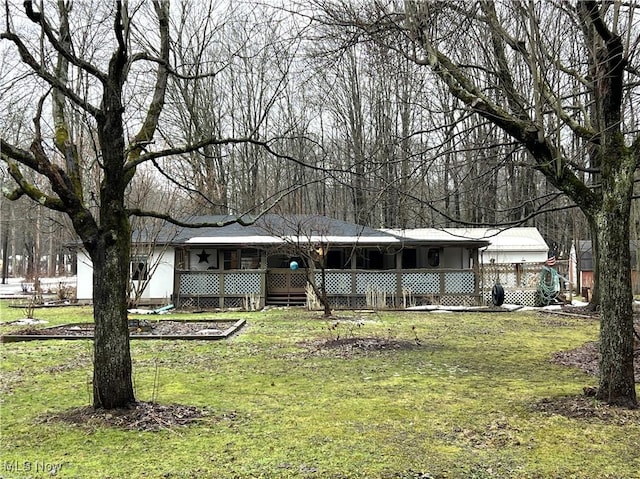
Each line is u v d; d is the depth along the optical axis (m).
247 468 4.72
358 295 22.53
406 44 6.96
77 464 4.80
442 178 9.84
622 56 6.17
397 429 5.84
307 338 13.18
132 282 20.81
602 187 6.37
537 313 20.06
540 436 5.52
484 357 10.53
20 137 7.35
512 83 6.83
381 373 8.95
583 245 31.34
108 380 6.28
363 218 9.59
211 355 10.78
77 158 6.49
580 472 4.59
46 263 63.59
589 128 7.25
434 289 22.70
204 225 6.89
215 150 15.80
